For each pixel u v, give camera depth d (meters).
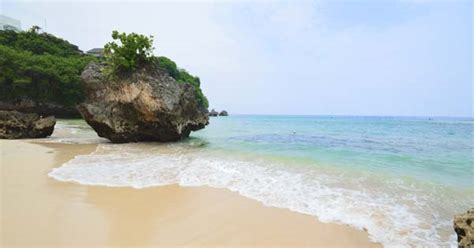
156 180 7.92
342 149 14.36
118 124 17.38
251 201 6.32
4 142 15.58
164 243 4.36
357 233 4.80
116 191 6.86
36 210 5.46
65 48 59.06
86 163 10.15
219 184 7.61
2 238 4.29
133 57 17.75
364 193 6.87
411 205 6.07
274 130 32.16
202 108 23.73
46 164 9.81
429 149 14.60
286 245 4.38
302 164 10.27
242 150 14.05
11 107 40.19
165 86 17.89
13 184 7.16
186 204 6.09
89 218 5.19
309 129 34.94
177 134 18.20
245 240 4.53
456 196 6.67
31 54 46.81
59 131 24.19
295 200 6.38
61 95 43.94
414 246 4.37
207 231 4.82
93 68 19.05
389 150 14.05
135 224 5.02
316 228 4.98
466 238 3.62
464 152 13.43
